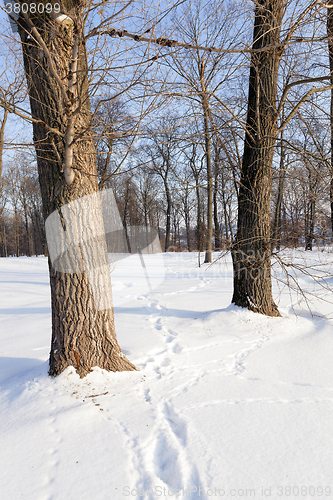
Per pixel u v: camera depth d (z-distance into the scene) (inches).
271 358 145.0
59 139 110.3
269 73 195.3
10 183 342.0
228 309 207.9
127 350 154.5
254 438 86.7
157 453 83.8
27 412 100.1
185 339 171.0
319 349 151.3
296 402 105.5
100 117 107.6
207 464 77.2
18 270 622.5
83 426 93.1
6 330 203.9
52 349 122.0
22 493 69.1
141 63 97.8
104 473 74.6
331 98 228.8
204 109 158.7
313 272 333.4
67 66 110.7
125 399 108.7
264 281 200.5
